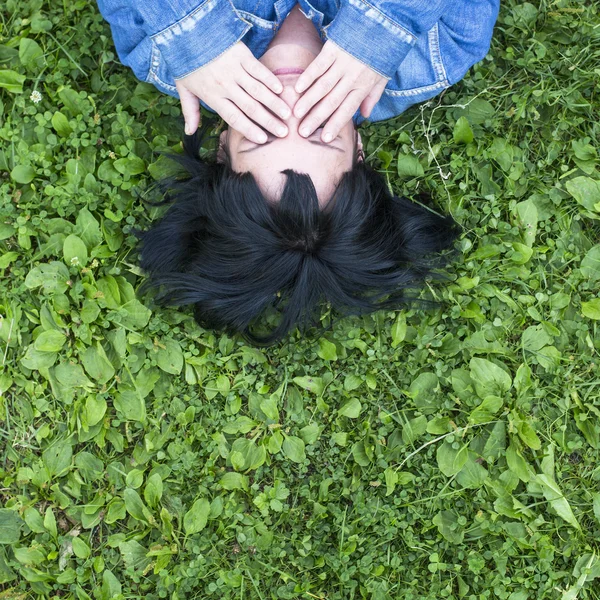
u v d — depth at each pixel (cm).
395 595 184
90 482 185
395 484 186
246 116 145
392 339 186
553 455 183
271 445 185
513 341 190
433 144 190
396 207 173
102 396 183
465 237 187
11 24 190
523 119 190
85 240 183
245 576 184
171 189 184
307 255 146
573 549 182
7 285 186
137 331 185
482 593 181
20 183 187
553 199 188
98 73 190
